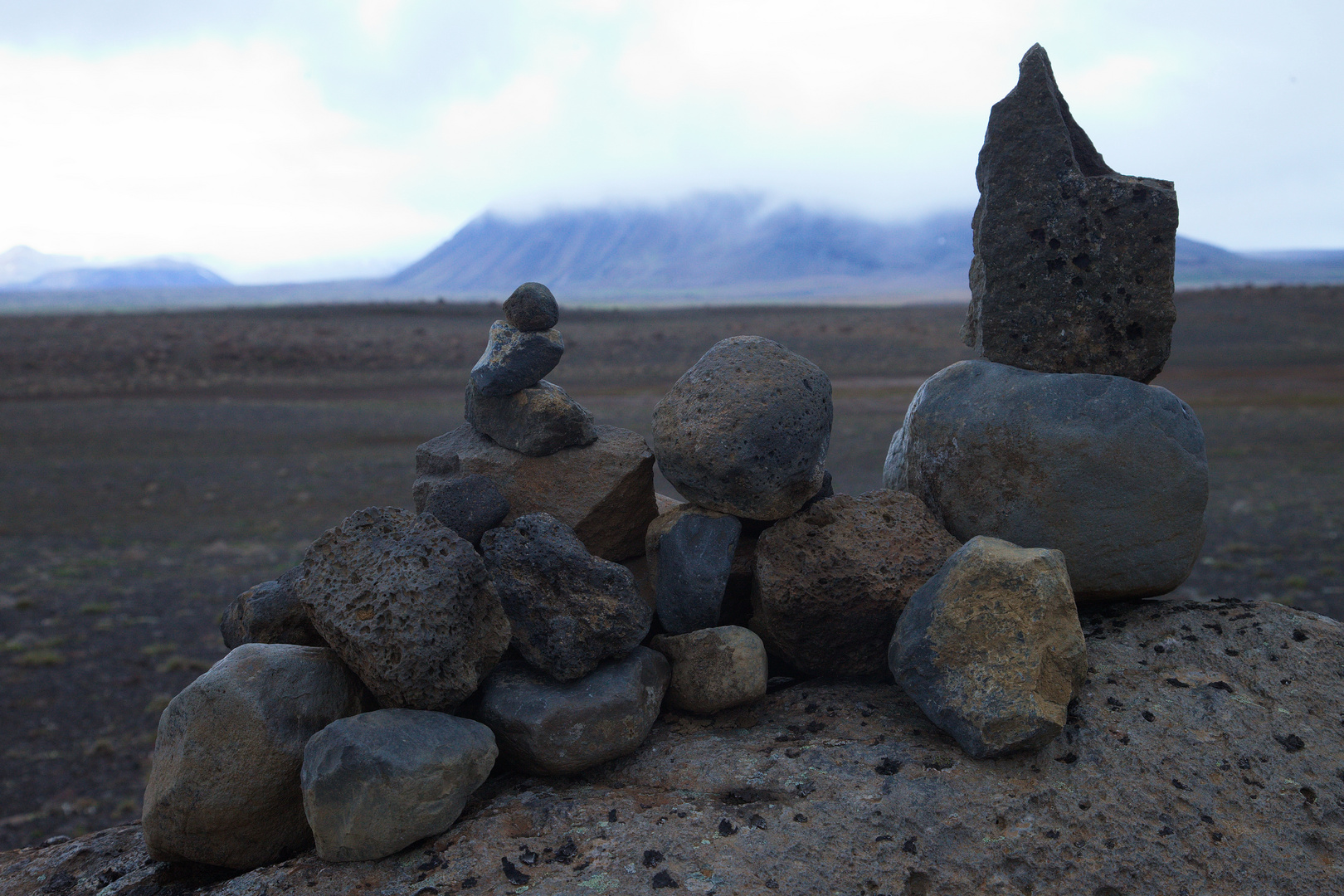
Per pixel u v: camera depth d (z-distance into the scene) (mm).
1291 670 3184
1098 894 2561
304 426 38438
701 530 3443
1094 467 3393
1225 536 19016
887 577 3348
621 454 3842
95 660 13281
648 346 68875
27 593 16500
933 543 3510
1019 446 3473
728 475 3348
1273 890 2559
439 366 61094
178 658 13180
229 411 42281
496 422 3883
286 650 2963
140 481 27234
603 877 2457
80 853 3264
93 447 33156
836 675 3543
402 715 2738
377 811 2551
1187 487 3441
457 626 2814
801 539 3451
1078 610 3688
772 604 3369
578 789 2947
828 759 2924
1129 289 3547
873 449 30422
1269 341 65750
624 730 2977
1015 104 3617
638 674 3084
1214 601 3635
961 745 2906
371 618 2771
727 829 2619
